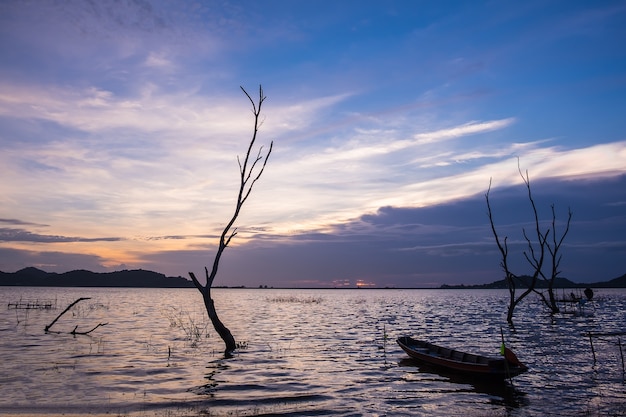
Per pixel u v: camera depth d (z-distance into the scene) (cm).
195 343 2734
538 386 1661
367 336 3306
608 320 4553
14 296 11056
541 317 5016
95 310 6016
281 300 11838
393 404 1433
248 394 1530
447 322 4588
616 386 1655
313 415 1304
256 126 2430
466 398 1504
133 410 1320
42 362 2033
